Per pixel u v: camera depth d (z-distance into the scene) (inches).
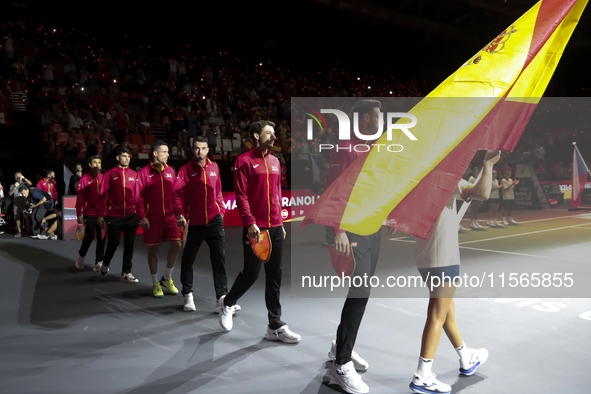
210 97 660.1
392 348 131.3
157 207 183.0
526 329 146.2
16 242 332.8
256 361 122.3
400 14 772.0
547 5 96.2
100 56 631.8
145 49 706.8
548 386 107.0
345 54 938.7
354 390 103.7
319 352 128.8
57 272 233.3
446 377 112.1
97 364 120.5
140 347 132.4
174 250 186.9
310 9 791.7
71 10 690.8
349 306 105.3
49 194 360.8
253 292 194.7
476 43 872.9
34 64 548.1
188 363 121.1
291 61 904.3
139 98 614.2
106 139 433.1
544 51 98.0
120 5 726.5
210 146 532.1
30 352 128.7
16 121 477.7
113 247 211.9
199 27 813.2
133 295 189.8
